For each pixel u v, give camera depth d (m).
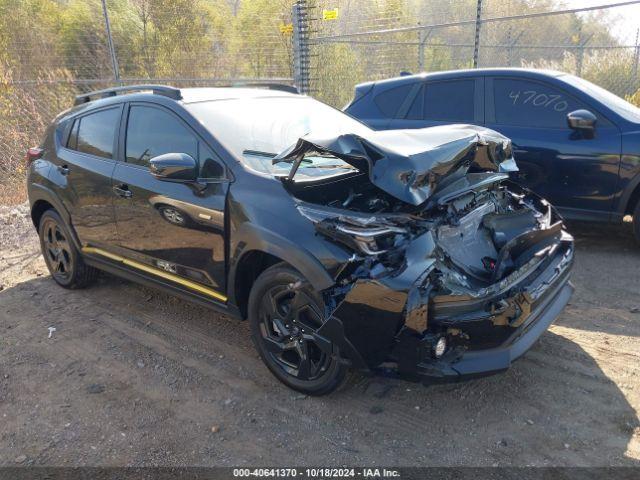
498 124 5.82
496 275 3.09
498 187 3.84
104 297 4.91
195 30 13.25
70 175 4.63
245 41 13.16
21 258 6.07
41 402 3.40
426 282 2.71
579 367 3.51
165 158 3.44
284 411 3.21
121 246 4.30
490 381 3.40
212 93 4.20
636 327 3.99
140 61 13.12
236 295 3.51
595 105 5.43
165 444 2.98
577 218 5.54
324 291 2.95
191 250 3.70
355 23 13.29
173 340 4.09
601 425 2.97
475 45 9.23
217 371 3.65
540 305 3.15
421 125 6.20
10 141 9.86
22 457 2.91
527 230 3.60
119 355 3.91
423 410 3.17
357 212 2.95
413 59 13.70
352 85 13.09
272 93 4.53
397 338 2.77
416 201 2.81
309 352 3.21
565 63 11.77
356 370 2.97
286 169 3.51
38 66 12.29
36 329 4.36
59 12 14.02
